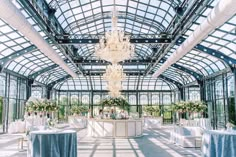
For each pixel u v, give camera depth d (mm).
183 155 9586
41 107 13305
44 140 6625
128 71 25672
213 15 7832
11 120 19469
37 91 26828
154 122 22766
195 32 9859
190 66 21469
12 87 19812
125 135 15516
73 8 13258
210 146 7246
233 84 16578
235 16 10461
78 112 25141
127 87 29438
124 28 17438
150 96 29469
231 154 6797
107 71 13992
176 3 11312
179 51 12711
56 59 14516
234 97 15492
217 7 7406
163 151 10500
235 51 14328
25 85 22406
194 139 11461
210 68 19703
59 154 6711
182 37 14148
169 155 9602
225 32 12195
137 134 15961
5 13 7340
